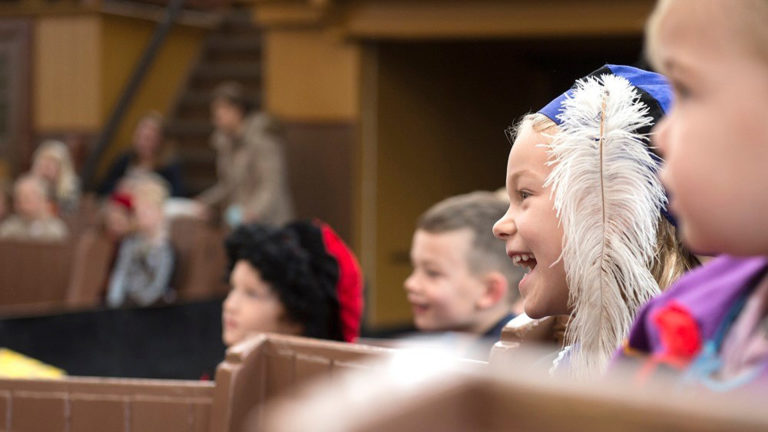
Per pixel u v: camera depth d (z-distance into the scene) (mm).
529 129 1444
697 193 729
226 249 2664
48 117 13672
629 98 1367
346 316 2713
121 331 5098
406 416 449
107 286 7293
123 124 13641
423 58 10719
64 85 13602
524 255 1448
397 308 10523
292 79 10508
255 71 13555
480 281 3068
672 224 1387
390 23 9648
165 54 14234
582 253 1341
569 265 1355
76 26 13516
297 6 10273
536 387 463
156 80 14117
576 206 1349
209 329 5395
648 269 1363
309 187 10461
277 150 10055
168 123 13242
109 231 7652
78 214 9617
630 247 1336
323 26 10164
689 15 738
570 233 1348
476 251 3066
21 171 13703
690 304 796
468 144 11305
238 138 10117
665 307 812
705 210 729
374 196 10352
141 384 1716
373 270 10344
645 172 1342
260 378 1654
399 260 10562
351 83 10219
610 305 1340
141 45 13969
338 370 1563
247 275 2590
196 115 13656
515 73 11820
